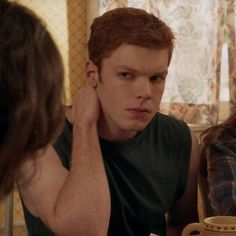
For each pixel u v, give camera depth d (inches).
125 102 40.8
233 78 100.5
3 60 20.3
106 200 40.8
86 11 105.0
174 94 100.6
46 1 102.3
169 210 51.9
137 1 98.9
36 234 43.8
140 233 48.9
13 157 21.2
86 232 39.9
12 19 21.0
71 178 40.7
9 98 20.4
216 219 39.1
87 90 44.5
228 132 56.4
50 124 22.2
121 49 39.9
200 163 55.2
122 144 46.7
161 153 49.6
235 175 52.4
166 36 40.4
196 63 100.0
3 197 23.4
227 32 100.4
